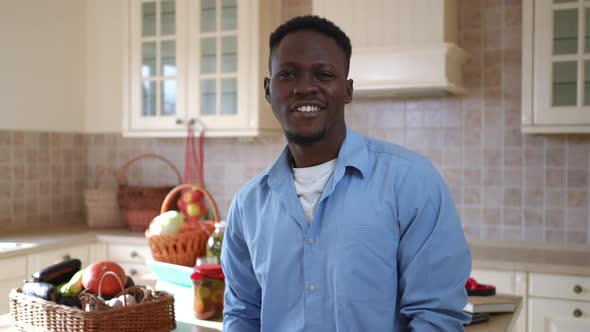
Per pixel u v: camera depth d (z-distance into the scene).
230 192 3.77
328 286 1.19
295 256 1.23
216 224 2.03
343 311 1.17
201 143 3.64
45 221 3.84
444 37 2.87
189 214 3.27
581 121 2.72
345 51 1.23
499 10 3.14
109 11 4.02
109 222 3.75
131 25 3.62
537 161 3.09
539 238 3.10
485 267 2.71
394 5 2.92
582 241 3.03
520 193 3.13
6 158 3.57
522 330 2.66
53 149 3.88
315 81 1.18
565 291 2.58
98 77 4.04
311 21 1.20
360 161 1.21
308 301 1.21
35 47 3.74
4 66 3.55
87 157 4.12
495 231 3.18
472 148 3.21
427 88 2.89
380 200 1.19
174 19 3.54
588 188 3.01
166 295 1.56
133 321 1.48
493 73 3.16
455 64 3.03
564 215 3.05
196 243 2.26
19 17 3.63
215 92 3.45
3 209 3.57
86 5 4.04
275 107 1.22
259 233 1.29
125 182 4.03
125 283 1.62
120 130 4.04
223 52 3.43
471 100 3.20
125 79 3.65
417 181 1.18
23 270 3.02
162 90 3.58
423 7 2.87
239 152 3.74
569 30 2.74
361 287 1.16
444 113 3.26
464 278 1.17
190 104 3.50
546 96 2.77
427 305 1.15
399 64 2.88
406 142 3.33
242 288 1.41
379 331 1.16
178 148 3.91
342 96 1.21
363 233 1.17
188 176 3.85
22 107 3.67
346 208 1.20
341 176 1.20
